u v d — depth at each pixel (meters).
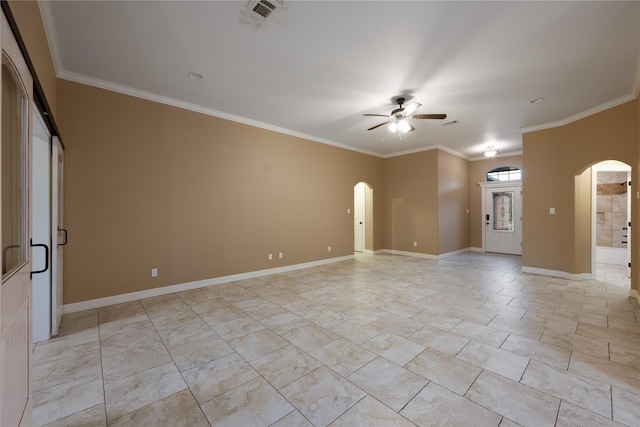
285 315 3.23
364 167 7.20
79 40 2.70
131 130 3.73
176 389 1.93
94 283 3.45
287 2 2.24
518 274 5.20
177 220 4.12
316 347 2.49
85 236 3.39
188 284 4.22
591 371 2.10
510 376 2.04
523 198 5.34
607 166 5.26
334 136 6.01
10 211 1.31
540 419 1.63
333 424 1.61
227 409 1.74
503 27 2.51
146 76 3.40
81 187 3.37
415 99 4.03
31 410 1.49
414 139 6.23
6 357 1.11
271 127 5.23
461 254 7.53
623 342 2.54
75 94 3.33
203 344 2.55
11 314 1.18
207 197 4.42
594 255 4.78
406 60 3.06
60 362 2.26
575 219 4.71
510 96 3.91
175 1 2.22
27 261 1.43
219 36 2.66
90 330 2.83
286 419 1.65
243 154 4.84
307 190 5.87
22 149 1.41
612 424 1.58
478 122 4.99
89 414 1.69
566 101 4.07
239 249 4.80
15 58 1.22
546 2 2.21
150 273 3.88
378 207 7.68
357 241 8.13
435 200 6.81
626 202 6.00
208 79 3.49
